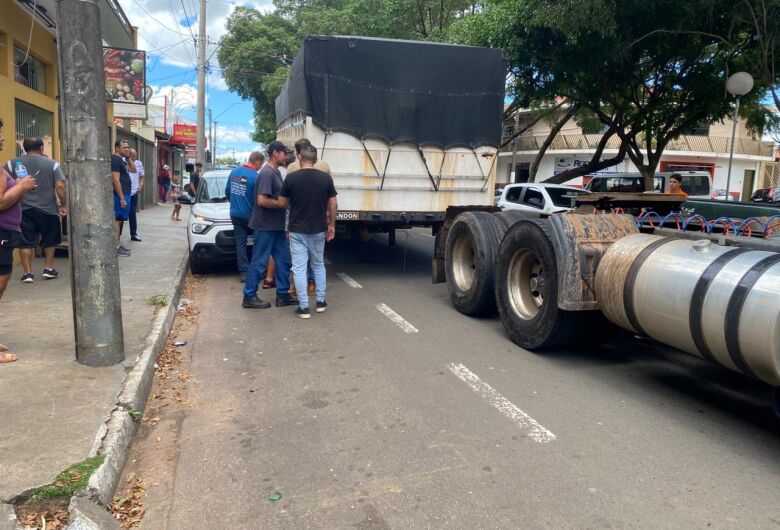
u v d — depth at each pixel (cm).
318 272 725
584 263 517
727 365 403
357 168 860
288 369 535
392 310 750
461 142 903
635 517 314
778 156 3741
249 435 407
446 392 482
